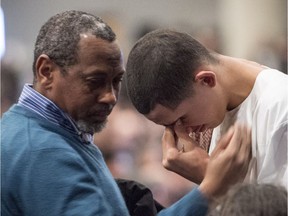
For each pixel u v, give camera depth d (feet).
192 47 13.15
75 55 12.31
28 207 11.98
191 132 13.56
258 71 13.53
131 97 13.28
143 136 28.89
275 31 45.29
